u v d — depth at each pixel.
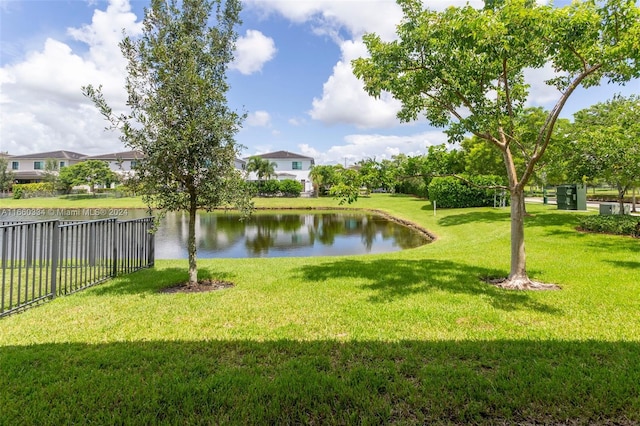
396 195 47.44
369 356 3.27
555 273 6.68
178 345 3.55
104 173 44.66
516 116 6.64
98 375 2.93
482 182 22.03
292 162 51.09
